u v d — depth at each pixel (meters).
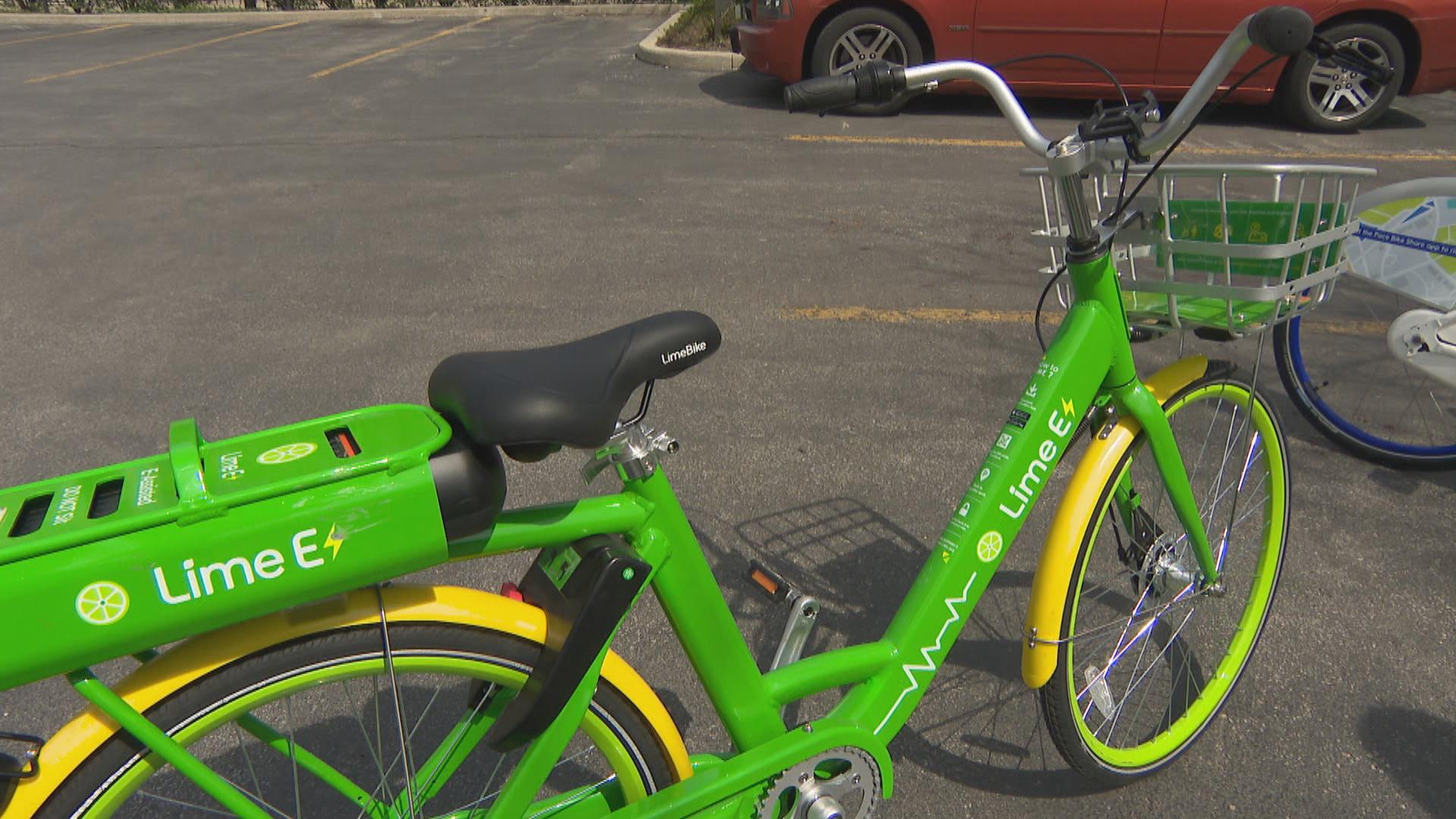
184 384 4.01
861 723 1.75
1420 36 7.69
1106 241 1.78
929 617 1.79
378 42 14.06
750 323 4.54
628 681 1.48
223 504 1.13
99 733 1.19
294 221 6.01
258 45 14.05
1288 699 2.40
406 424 1.33
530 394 1.27
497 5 19.12
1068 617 1.89
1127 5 7.82
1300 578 2.82
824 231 5.70
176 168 7.24
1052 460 1.84
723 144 7.62
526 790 1.42
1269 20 1.46
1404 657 2.53
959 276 5.05
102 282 5.10
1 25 17.31
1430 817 2.10
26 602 1.05
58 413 3.80
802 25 8.45
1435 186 2.79
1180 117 1.60
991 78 1.77
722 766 1.59
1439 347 2.90
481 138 7.95
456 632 1.34
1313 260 1.92
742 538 3.03
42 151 7.72
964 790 2.18
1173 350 4.26
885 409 3.79
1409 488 3.24
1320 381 3.87
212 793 1.23
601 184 6.64
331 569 1.19
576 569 1.39
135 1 19.75
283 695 1.27
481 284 5.02
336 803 2.04
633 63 11.45
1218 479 2.40
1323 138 7.79
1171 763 2.20
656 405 3.83
